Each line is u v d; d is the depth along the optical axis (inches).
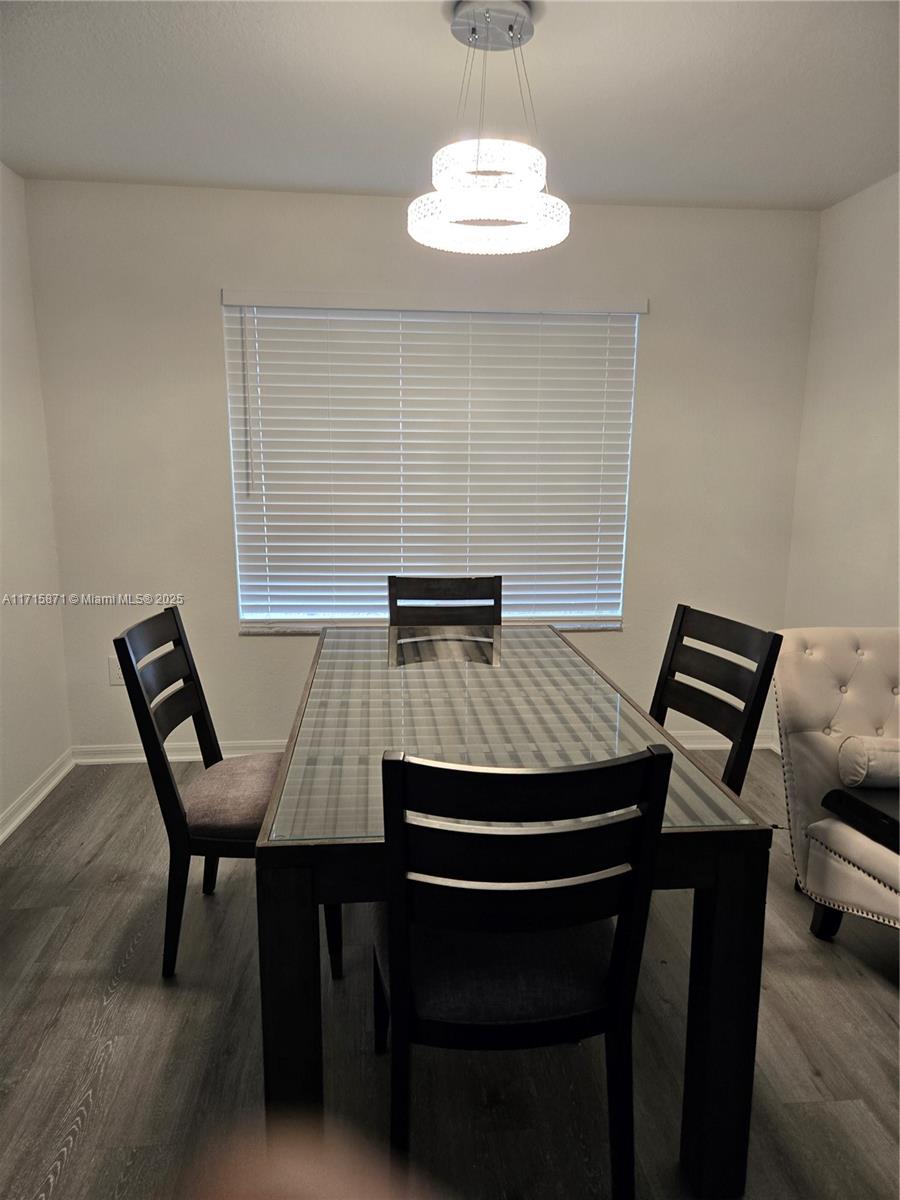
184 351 113.3
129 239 109.2
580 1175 52.0
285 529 122.6
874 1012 68.0
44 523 112.7
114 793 111.8
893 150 93.0
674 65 71.6
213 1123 55.2
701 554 128.5
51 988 69.7
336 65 71.9
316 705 70.3
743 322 121.0
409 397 119.9
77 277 109.4
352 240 112.3
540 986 47.4
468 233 69.6
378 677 79.8
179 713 77.4
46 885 87.4
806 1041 64.4
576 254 116.3
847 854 72.9
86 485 115.5
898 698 81.2
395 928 42.5
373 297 114.3
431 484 123.3
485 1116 56.7
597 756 58.5
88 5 61.8
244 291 112.2
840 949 77.4
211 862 84.7
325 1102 57.7
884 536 106.1
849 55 69.5
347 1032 65.2
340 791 51.6
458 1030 45.5
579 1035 46.5
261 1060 61.3
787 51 68.9
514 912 42.1
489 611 106.6
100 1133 54.4
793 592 129.0
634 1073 61.1
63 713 119.0
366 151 93.8
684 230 117.0
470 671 82.3
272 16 63.4
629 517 126.3
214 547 119.8
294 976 45.9
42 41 67.7
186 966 73.1
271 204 110.1
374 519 123.8
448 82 75.3
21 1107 56.5
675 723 134.3
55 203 107.0
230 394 116.8
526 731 63.9
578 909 42.8
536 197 61.3
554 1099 58.4
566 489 125.6
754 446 125.4
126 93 78.0
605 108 81.0
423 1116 56.6
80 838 98.3
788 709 79.8
